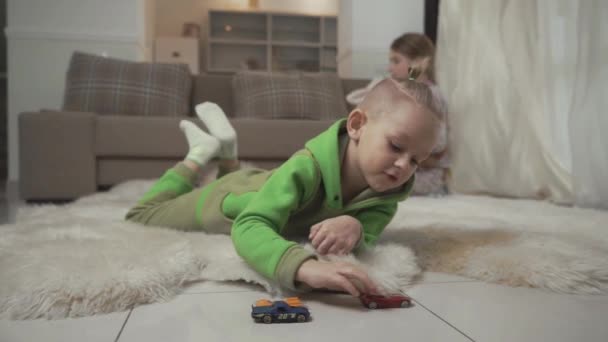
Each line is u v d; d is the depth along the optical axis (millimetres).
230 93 3020
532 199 2100
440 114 794
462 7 2529
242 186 1013
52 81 3178
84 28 3223
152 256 784
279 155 2336
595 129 1666
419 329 589
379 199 893
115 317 628
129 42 3283
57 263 722
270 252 720
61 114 2150
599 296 744
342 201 925
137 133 2197
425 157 806
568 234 1111
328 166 859
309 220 945
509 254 862
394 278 761
